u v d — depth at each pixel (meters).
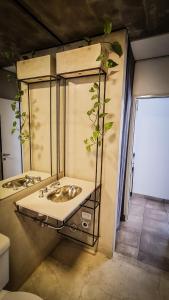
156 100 3.05
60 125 1.84
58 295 1.44
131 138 2.37
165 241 2.10
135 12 1.25
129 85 1.93
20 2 1.14
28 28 1.41
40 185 1.63
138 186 3.38
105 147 1.67
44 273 1.64
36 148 1.88
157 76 2.18
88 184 1.71
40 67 1.53
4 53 1.40
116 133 1.60
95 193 1.67
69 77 1.69
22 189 1.46
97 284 1.54
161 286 1.52
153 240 2.11
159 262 1.78
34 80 1.67
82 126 1.76
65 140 1.86
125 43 1.48
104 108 1.59
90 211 1.85
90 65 1.37
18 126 1.56
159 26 1.44
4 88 1.38
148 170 3.27
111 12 1.26
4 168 1.40
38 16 1.28
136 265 1.74
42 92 1.79
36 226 1.62
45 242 1.79
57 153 1.86
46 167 1.91
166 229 2.35
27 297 1.02
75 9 1.22
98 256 1.85
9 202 1.31
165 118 3.04
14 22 1.33
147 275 1.62
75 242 2.04
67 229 2.04
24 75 1.52
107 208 1.77
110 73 1.54
